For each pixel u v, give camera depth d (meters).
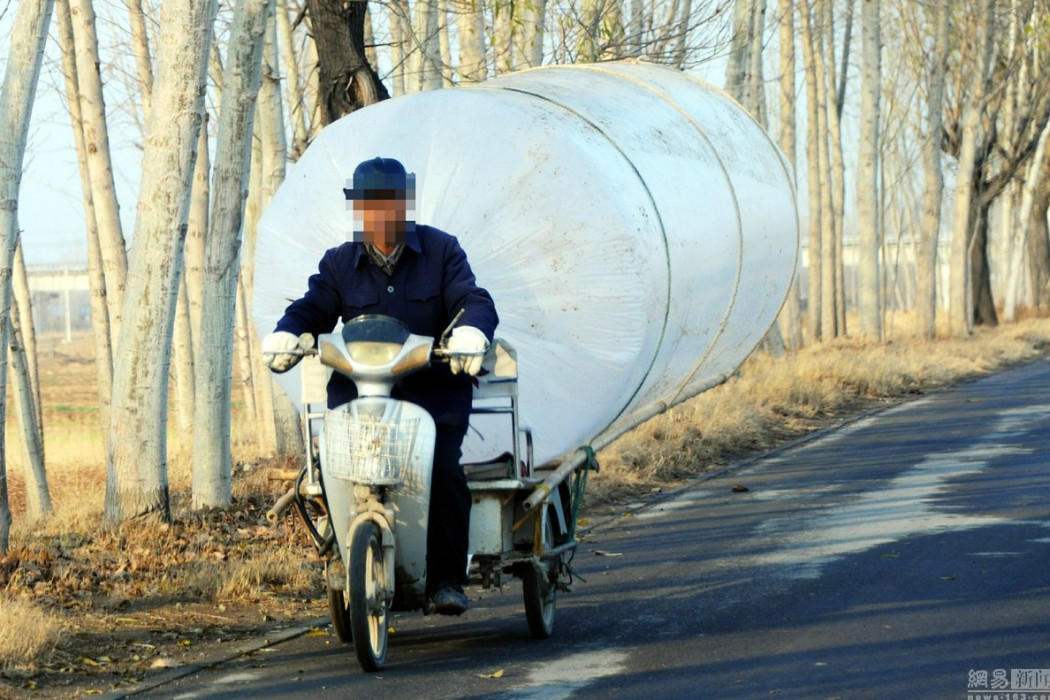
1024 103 85.25
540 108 15.76
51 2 18.48
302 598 16.66
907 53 84.62
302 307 12.75
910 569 17.28
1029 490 24.02
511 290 14.81
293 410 30.75
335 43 25.77
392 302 12.62
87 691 12.43
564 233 14.72
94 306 35.59
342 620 13.94
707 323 18.56
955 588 15.96
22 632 13.60
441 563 12.52
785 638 13.81
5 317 19.11
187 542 20.02
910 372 51.88
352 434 11.88
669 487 26.92
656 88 20.50
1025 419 37.53
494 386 13.18
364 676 12.77
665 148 17.70
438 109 15.45
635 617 15.20
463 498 12.42
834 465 29.23
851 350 58.97
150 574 17.77
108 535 20.48
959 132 85.25
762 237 21.41
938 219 73.31
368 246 12.54
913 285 135.75
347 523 12.41
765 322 23.47
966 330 76.88
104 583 17.20
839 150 77.38
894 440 33.69
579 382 14.68
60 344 155.00
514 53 33.81
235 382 89.94
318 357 12.36
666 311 15.77
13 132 18.38
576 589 17.02
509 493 13.05
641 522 22.50
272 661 13.56
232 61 22.62
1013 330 81.44
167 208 20.75
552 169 14.81
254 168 36.06
